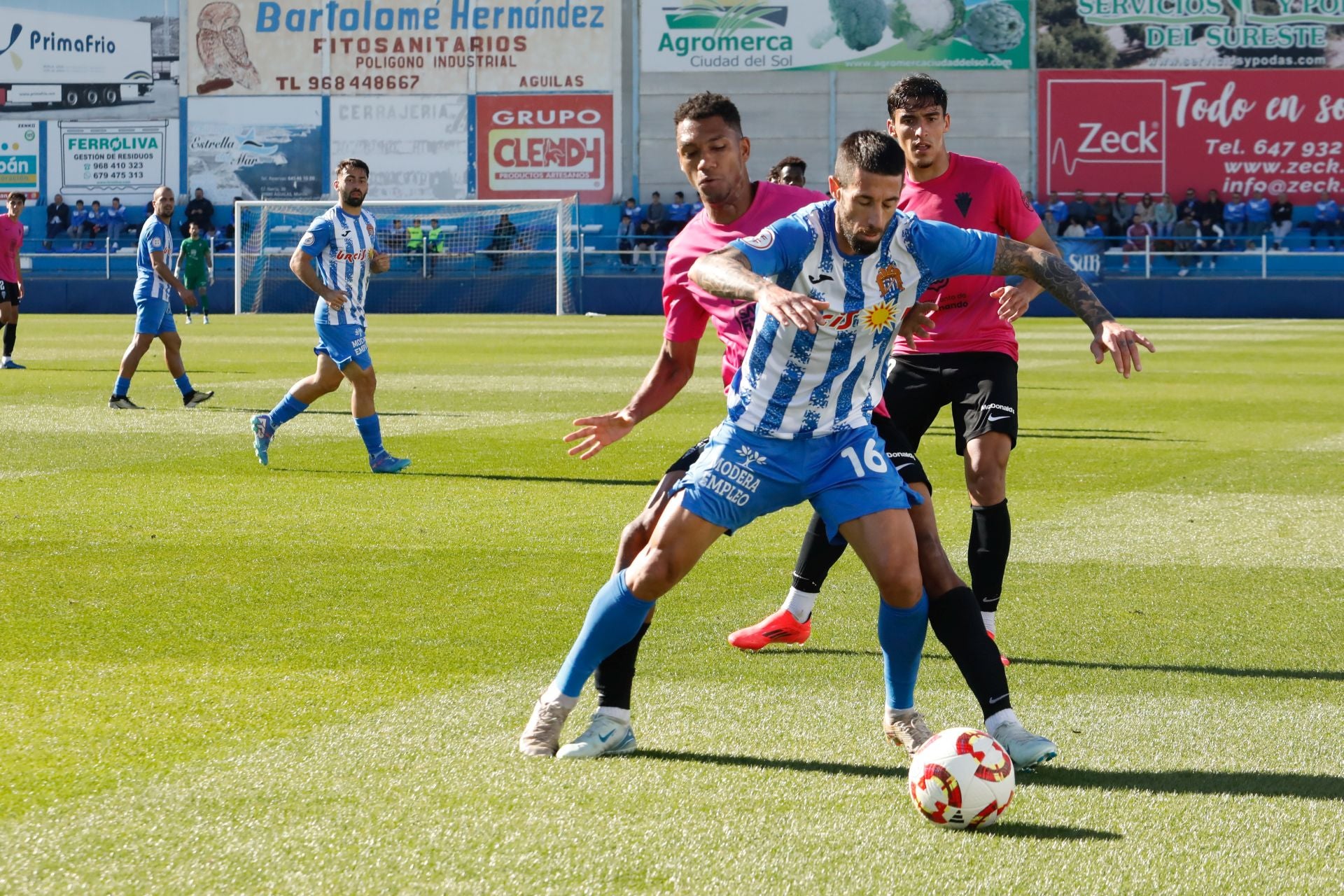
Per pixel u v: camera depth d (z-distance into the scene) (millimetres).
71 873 8148
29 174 108750
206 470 24938
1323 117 101812
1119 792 9711
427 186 107500
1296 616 14969
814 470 10219
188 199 108250
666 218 103375
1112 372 48969
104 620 14336
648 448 28688
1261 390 42125
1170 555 18109
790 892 8000
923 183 15391
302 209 107125
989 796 8883
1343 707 11758
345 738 10656
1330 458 27469
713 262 9688
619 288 98938
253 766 9984
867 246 9883
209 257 84125
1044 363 53094
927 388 14883
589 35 105625
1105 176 103375
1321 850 8703
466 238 105250
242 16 106812
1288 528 19953
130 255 104750
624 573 10273
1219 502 22234
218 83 107312
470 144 106875
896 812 9305
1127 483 24219
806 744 10719
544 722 10391
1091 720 11398
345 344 24438
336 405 36688
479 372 47000
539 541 18781
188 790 9484
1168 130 102750
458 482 23906
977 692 10398
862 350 10125
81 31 107188
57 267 106500
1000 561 13992
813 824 9055
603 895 7926
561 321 86312
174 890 7926
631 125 106125
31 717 11094
